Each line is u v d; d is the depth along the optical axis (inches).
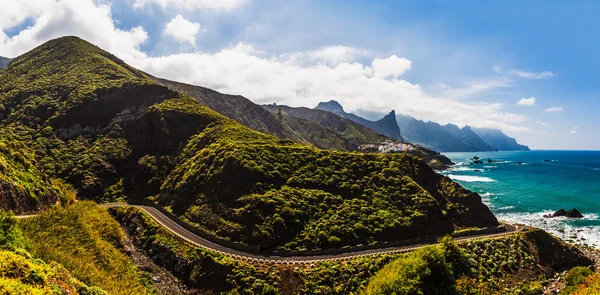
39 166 3176.7
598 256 3002.0
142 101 5157.5
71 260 1721.2
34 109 4845.0
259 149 3607.3
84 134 4633.4
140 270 2300.7
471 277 2309.3
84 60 6333.7
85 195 3690.9
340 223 2795.3
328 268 2288.4
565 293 2266.2
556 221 4259.4
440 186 3693.4
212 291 2140.7
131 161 4237.2
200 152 3907.5
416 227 2940.5
